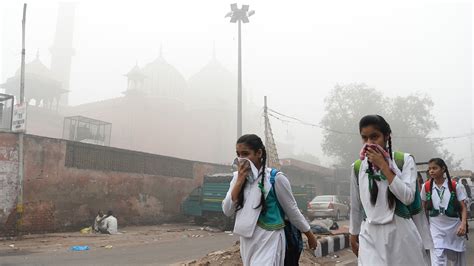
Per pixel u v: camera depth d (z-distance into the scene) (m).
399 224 2.77
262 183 3.11
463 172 17.17
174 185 20.28
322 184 35.78
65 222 15.05
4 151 13.48
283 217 3.22
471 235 13.50
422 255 2.77
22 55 15.19
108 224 14.84
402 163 2.86
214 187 17.42
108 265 8.15
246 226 3.04
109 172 16.98
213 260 6.78
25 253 9.94
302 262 7.16
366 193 2.90
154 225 18.64
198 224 18.48
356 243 3.13
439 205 5.08
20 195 13.60
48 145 14.69
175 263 8.29
